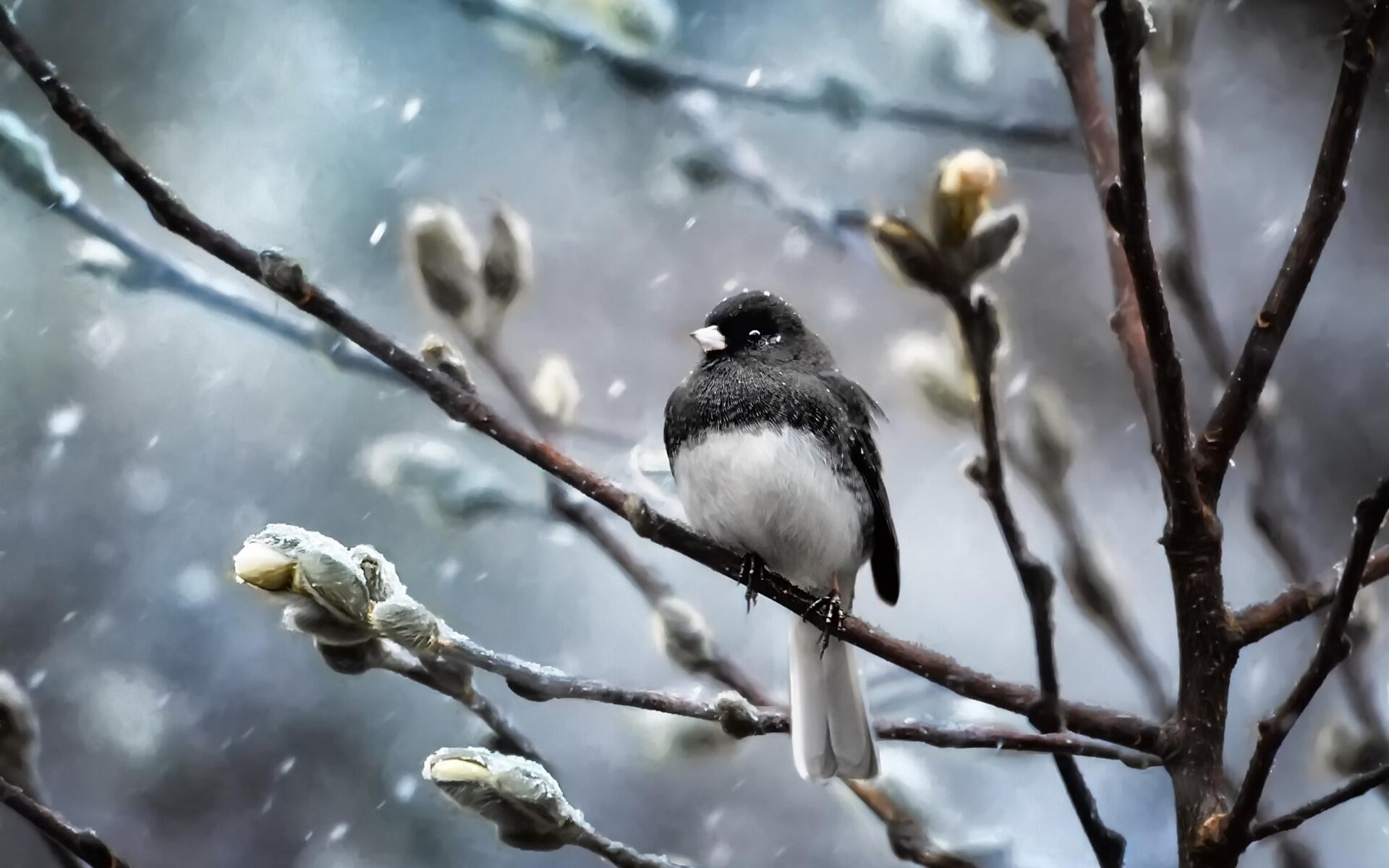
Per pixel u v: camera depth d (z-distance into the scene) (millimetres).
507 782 4469
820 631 4621
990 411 4477
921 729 4496
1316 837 4805
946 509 5027
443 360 4504
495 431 4492
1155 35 4566
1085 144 4531
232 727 4977
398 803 4957
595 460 4684
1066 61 4531
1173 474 4477
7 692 4488
